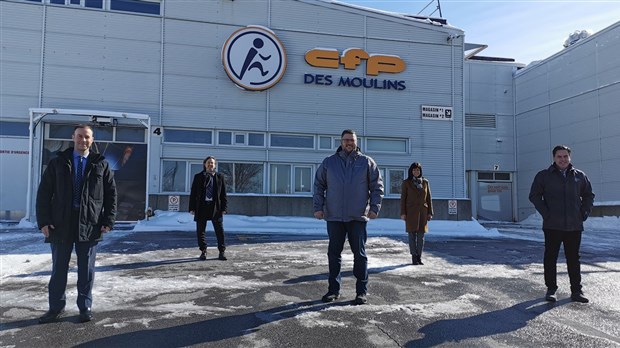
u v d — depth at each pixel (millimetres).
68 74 16531
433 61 19938
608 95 20609
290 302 5262
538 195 5707
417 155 19531
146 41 17266
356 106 19062
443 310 5035
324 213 5344
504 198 26250
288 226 15141
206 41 17781
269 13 18375
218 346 3871
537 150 24844
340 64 18984
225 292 5680
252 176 18047
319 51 18719
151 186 16906
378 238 12461
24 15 16344
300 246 10219
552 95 23891
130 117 16094
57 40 16516
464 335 4230
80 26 16734
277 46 18062
